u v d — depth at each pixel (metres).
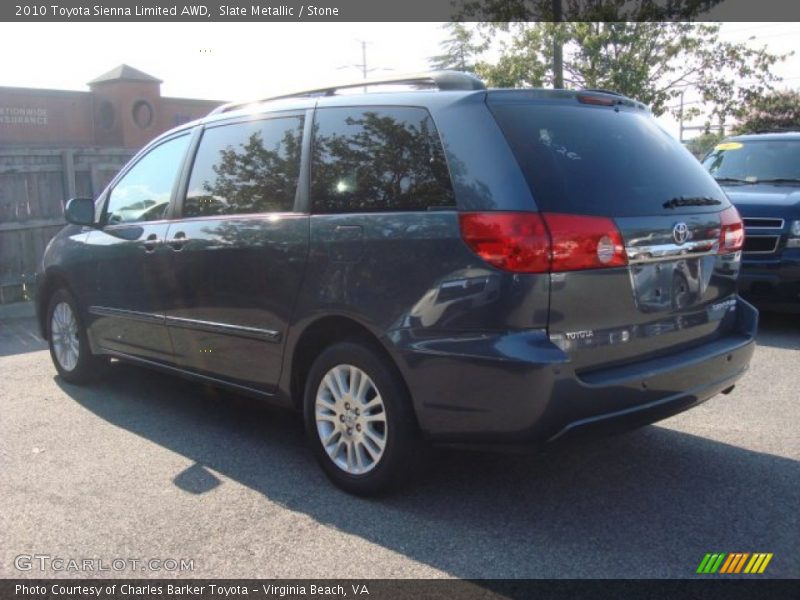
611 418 3.43
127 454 4.64
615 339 3.51
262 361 4.40
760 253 7.49
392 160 3.82
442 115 3.68
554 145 3.60
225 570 3.29
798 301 7.39
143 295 5.19
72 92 24.69
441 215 3.53
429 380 3.55
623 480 4.12
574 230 3.35
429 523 3.68
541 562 3.30
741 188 8.40
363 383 3.89
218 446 4.77
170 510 3.86
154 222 5.15
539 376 3.24
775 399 5.44
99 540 3.57
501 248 3.32
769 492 3.94
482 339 3.38
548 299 3.30
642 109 4.29
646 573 3.20
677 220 3.75
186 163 5.04
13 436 4.96
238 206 4.56
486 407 3.39
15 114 23.53
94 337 5.84
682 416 5.11
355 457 3.98
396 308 3.64
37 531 3.66
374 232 3.76
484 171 3.46
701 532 3.54
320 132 4.20
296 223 4.12
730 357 4.00
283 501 3.95
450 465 4.36
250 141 4.62
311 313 4.02
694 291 3.90
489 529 3.60
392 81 4.13
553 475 4.21
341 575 3.23
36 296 6.39
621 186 3.64
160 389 6.06
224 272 4.52
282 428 5.12
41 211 10.55
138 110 25.08
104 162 11.18
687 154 4.26
